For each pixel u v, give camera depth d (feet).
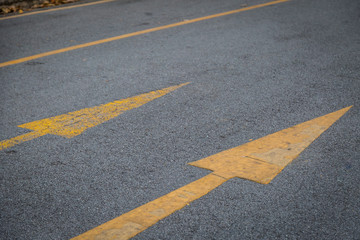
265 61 17.37
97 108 13.35
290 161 10.05
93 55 18.80
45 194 9.08
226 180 9.40
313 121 12.00
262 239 7.63
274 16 25.12
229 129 11.73
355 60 17.17
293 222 8.03
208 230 7.89
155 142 11.15
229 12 26.50
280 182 9.26
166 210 8.47
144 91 14.61
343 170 9.62
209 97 13.94
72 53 19.17
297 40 20.20
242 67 16.75
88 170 9.94
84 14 26.99
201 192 9.01
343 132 11.32
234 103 13.42
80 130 11.93
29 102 13.93
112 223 8.15
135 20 25.16
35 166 10.18
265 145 10.81
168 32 22.31
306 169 9.71
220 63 17.30
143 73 16.39
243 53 18.49
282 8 27.17
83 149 10.91
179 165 10.05
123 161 10.28
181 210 8.46
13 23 25.08
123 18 25.75
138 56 18.51
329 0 29.14
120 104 13.60
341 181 9.23
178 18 25.32
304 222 8.02
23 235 7.88
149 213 8.40
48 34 22.50
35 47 20.24
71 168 10.04
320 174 9.50
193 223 8.09
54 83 15.58
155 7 28.63
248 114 12.60
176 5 29.09
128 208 8.57
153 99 13.92
